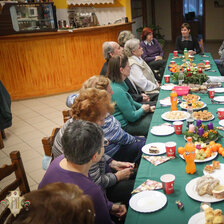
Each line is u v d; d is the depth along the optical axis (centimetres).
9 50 600
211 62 498
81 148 141
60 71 653
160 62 604
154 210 152
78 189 100
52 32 611
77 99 198
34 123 504
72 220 90
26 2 621
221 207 150
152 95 405
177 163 197
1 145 415
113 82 301
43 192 95
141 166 198
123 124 310
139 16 1055
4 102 424
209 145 205
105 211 145
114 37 722
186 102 297
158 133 243
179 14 1259
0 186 318
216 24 1205
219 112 254
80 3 756
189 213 149
